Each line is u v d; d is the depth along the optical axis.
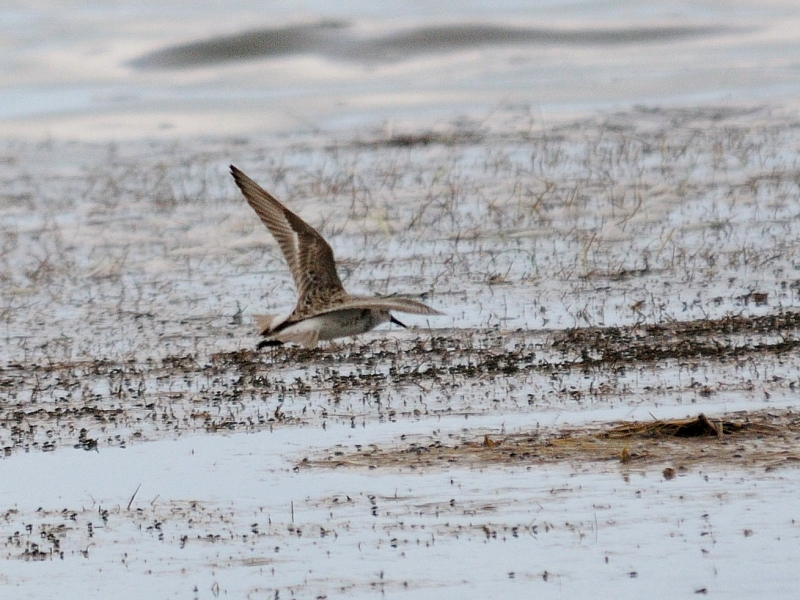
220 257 21.55
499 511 10.46
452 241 21.78
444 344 15.93
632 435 12.09
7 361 16.27
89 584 9.52
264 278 20.19
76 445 12.72
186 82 42.91
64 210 25.98
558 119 33.50
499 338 16.16
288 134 33.97
